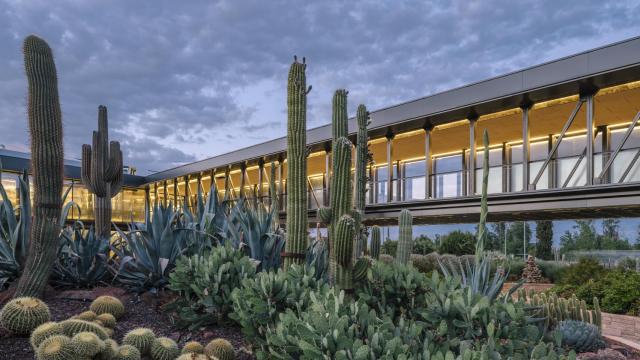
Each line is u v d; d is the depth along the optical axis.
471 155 13.16
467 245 18.81
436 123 14.20
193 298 5.10
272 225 6.50
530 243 18.98
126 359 3.47
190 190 28.66
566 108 12.30
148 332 3.94
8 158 21.62
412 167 19.59
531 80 11.12
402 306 4.19
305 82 5.23
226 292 4.61
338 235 4.08
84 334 3.30
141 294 5.72
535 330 3.42
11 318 3.87
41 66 4.98
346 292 4.20
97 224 8.45
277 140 19.05
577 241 16.95
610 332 8.23
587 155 10.55
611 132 13.55
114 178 8.98
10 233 5.69
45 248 5.04
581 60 10.28
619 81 10.27
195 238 6.11
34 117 4.96
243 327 4.36
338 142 4.45
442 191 16.22
